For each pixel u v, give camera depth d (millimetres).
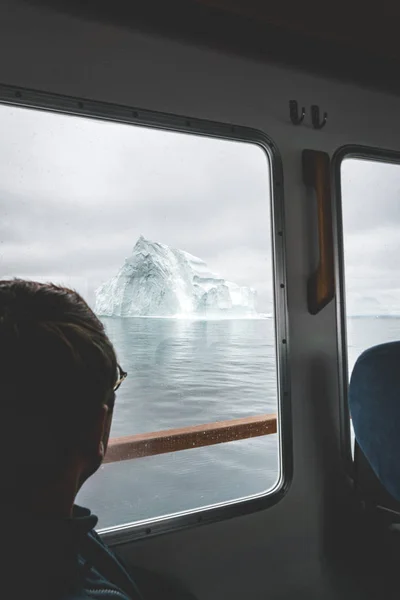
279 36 2150
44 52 1748
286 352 2223
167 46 1994
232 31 2088
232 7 1908
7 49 1688
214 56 2105
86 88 1817
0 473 500
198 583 1980
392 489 1954
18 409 496
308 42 2213
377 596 2207
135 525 1871
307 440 2271
